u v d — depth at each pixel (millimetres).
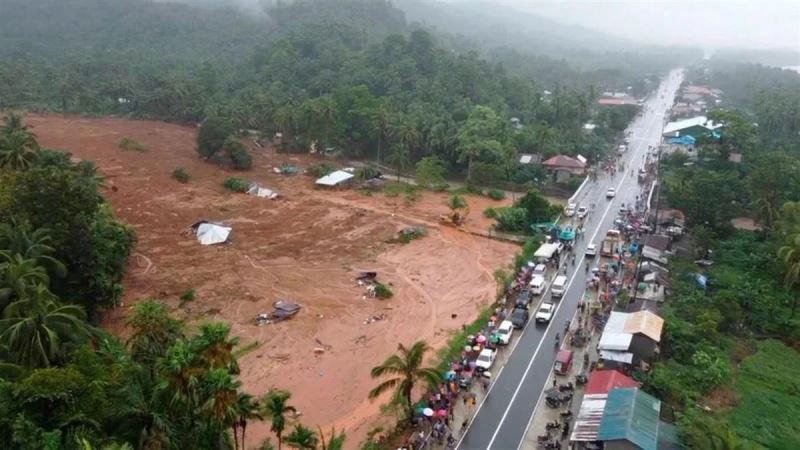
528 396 55719
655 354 60688
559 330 67750
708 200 96625
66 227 62875
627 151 157000
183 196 116000
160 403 38688
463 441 49406
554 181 132250
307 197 120500
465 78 184125
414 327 70250
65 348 44531
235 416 38250
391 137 145250
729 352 64125
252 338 67000
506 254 93375
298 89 195750
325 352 64812
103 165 130375
